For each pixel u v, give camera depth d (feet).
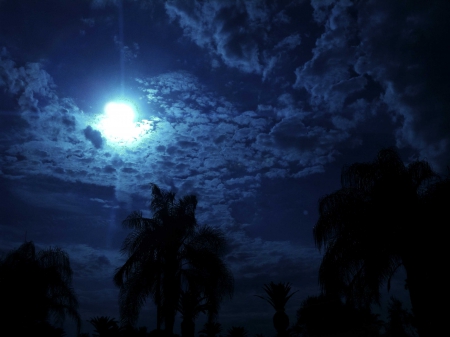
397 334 61.57
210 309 69.26
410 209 52.24
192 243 73.05
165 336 66.08
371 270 52.01
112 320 70.85
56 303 71.00
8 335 65.21
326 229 55.52
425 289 49.83
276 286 54.60
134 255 70.13
